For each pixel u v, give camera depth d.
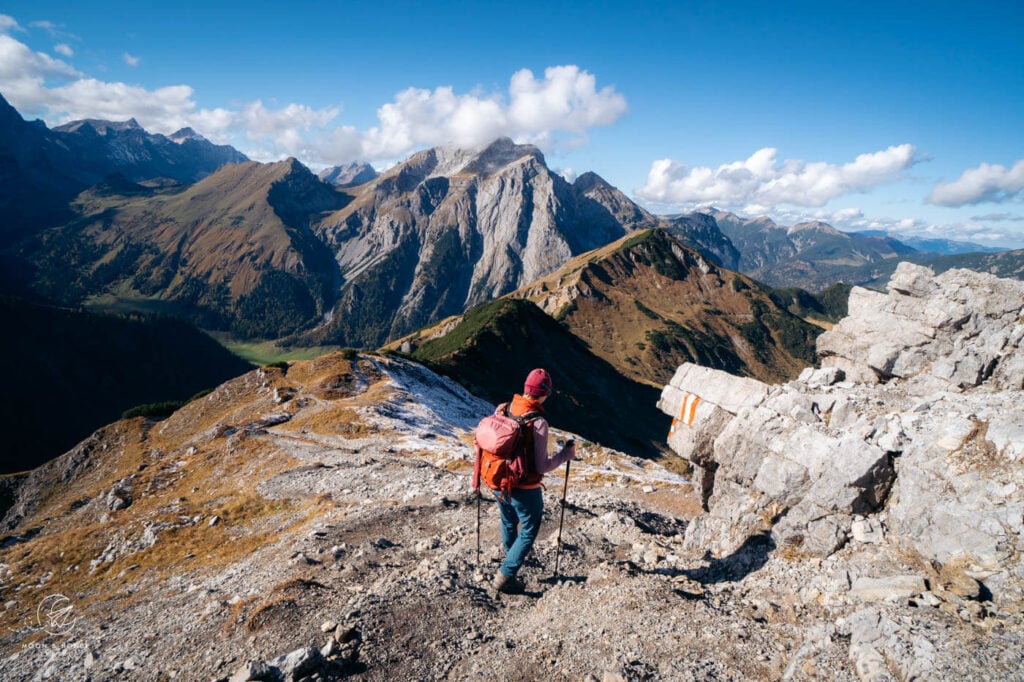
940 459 6.83
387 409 61.00
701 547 8.97
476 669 6.25
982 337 9.12
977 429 6.76
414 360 112.81
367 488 27.84
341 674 6.22
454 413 72.25
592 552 9.71
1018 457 6.24
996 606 5.44
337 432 53.53
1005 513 5.88
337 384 73.31
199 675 7.73
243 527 25.94
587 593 7.73
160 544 25.56
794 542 7.69
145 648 11.07
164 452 75.44
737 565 8.02
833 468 7.52
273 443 50.97
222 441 55.19
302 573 11.80
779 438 8.45
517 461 6.79
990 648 4.94
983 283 9.53
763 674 5.61
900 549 6.64
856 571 6.66
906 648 5.21
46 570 24.89
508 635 6.97
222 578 15.81
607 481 26.53
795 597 6.84
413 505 18.06
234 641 8.51
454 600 7.81
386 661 6.50
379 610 7.59
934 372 9.42
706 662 5.87
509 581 7.79
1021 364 8.17
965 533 6.10
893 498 7.08
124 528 28.03
